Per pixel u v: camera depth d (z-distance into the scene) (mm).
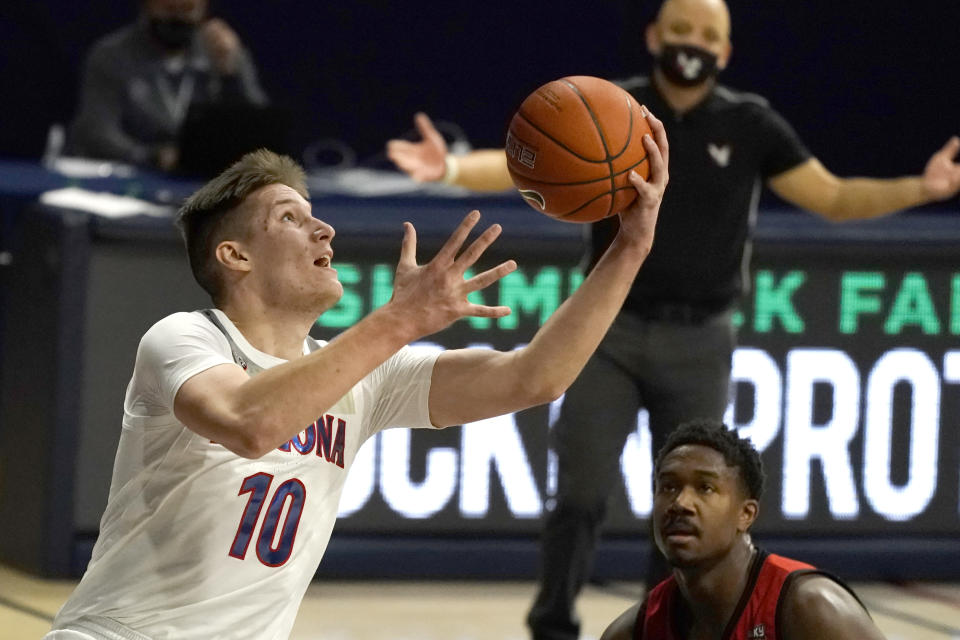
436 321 6555
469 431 15750
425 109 27234
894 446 16219
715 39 12438
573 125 7934
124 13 25609
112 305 15391
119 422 15508
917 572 16391
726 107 12641
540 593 13195
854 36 26297
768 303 15914
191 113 19500
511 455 15820
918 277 16125
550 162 7945
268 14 26672
